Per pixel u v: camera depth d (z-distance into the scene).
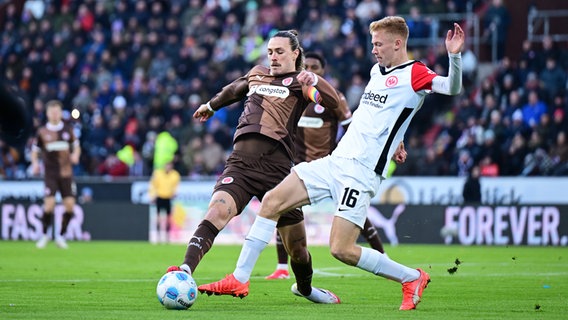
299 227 21.03
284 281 28.80
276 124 21.53
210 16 74.19
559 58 62.28
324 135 30.00
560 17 68.12
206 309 20.02
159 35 73.19
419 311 19.81
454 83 18.89
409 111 19.67
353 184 19.52
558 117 57.31
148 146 65.00
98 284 27.56
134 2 76.25
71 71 73.62
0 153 65.31
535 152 55.94
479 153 56.47
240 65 68.69
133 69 72.25
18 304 21.36
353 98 62.44
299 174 20.06
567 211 51.84
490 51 68.38
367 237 30.22
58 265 36.16
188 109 66.94
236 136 21.67
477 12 69.88
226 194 21.00
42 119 69.62
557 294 24.73
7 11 82.06
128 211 58.66
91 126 68.31
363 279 29.72
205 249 20.48
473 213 53.19
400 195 56.88
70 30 76.00
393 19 19.77
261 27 71.88
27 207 59.00
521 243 52.47
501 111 59.47
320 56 30.17
